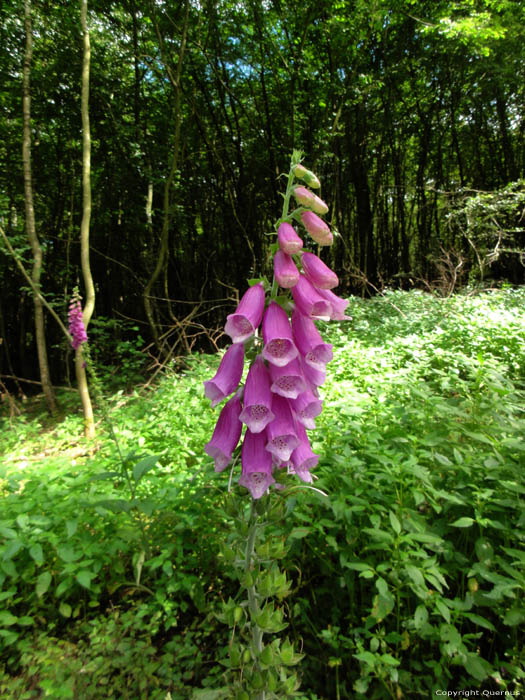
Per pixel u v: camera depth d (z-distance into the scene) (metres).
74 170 11.77
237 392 1.60
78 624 2.67
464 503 2.36
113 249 12.92
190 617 2.79
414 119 15.67
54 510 2.79
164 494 2.94
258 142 13.05
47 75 9.64
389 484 2.70
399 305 9.72
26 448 5.70
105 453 4.36
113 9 10.38
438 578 2.05
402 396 4.01
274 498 1.61
